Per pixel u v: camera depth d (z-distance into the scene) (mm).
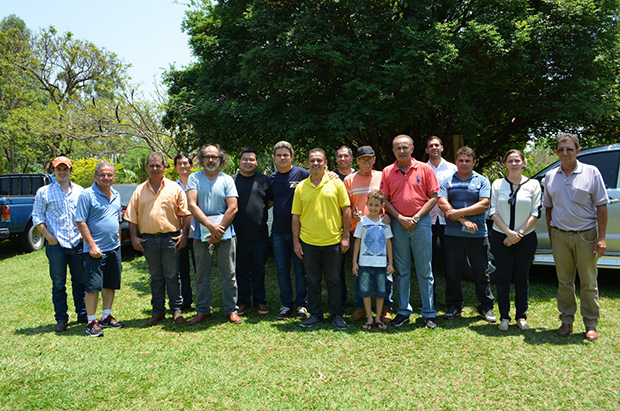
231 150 9742
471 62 6680
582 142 9445
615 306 4262
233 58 8547
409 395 2631
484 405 2508
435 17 7469
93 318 3852
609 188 4719
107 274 4020
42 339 3709
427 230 3838
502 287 3742
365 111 6457
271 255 7555
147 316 4402
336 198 3891
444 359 3135
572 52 6730
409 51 6277
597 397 2562
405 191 3842
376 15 6980
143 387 2764
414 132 9352
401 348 3363
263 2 7359
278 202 4336
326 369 3010
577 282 5266
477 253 3955
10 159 25359
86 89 22281
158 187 4129
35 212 3951
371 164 4113
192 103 9203
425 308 3883
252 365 3090
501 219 3734
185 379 2873
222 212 4098
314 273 3938
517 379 2805
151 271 4121
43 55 21938
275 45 7105
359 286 4035
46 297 5211
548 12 7145
